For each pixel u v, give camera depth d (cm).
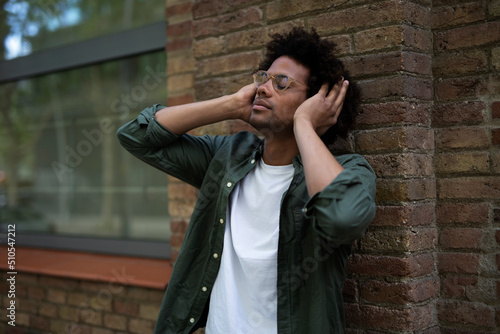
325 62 145
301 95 144
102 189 329
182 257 156
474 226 165
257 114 143
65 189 346
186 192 244
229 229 149
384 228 163
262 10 196
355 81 171
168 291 156
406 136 160
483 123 163
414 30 166
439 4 172
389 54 163
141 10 297
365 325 167
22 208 365
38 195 358
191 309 153
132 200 317
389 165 162
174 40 256
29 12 346
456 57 169
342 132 157
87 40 317
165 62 291
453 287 168
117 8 307
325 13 179
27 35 348
